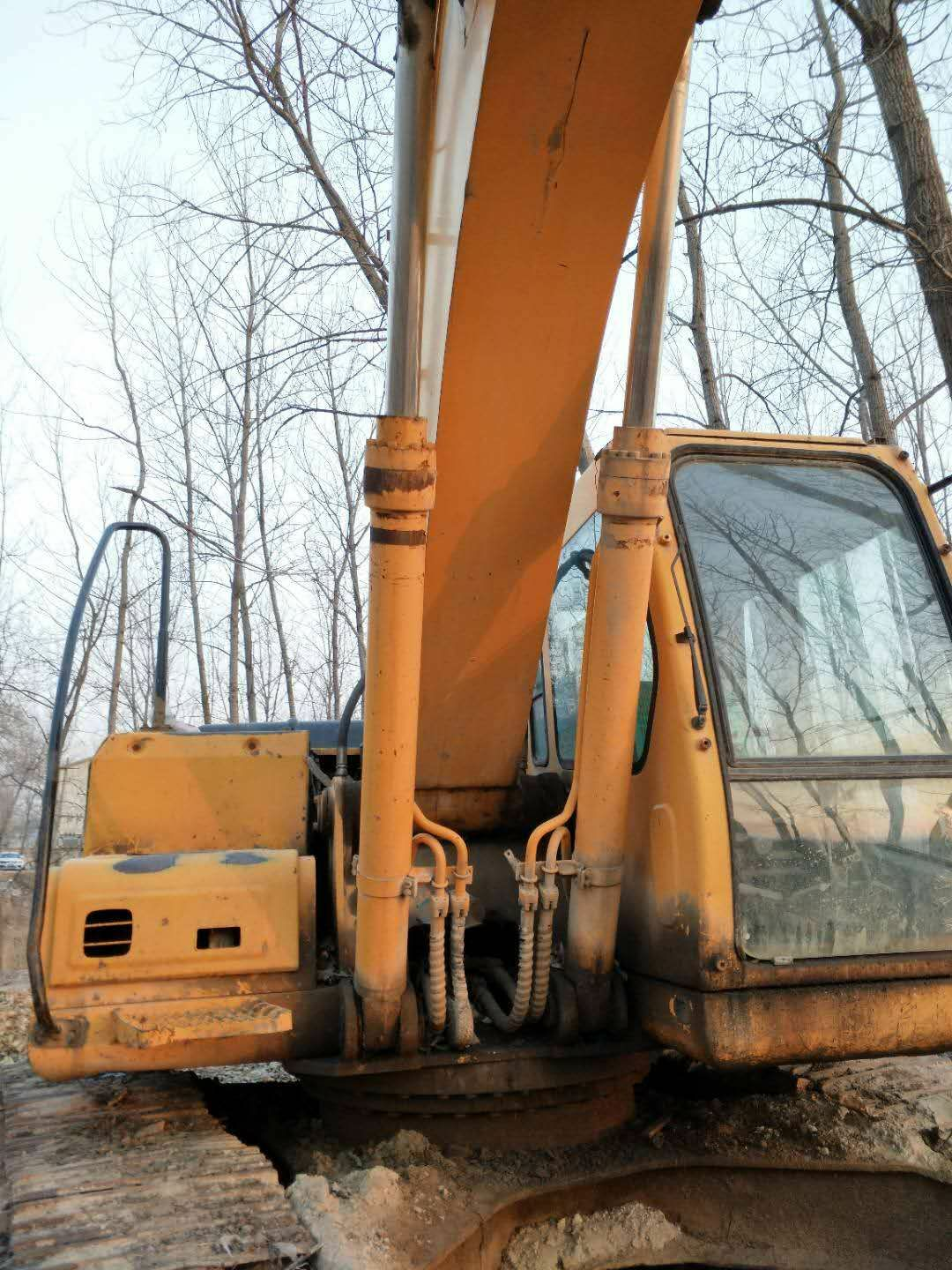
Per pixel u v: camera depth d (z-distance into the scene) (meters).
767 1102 3.77
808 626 3.36
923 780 3.23
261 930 3.33
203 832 3.85
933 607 3.47
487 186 2.71
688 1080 4.00
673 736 3.16
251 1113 3.82
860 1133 3.52
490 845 3.80
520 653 3.56
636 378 3.06
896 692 3.34
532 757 4.77
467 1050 3.26
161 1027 2.99
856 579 3.45
